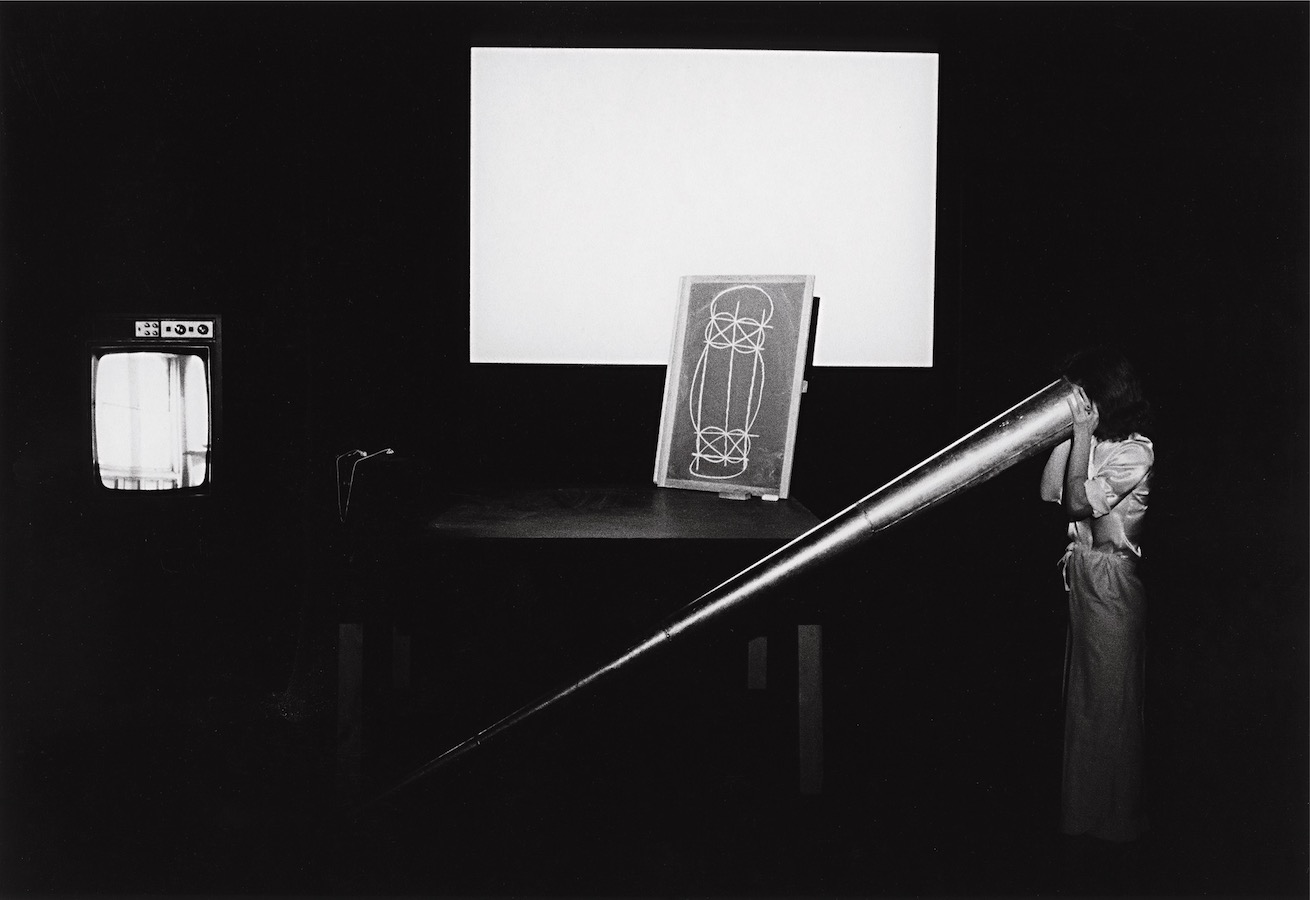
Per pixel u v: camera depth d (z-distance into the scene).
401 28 3.12
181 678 2.76
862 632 3.19
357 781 2.21
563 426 3.26
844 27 3.11
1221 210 2.82
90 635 2.73
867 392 3.23
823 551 2.11
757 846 2.17
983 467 2.09
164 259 2.72
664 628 2.28
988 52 3.07
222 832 2.21
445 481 2.96
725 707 2.91
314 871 2.05
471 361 3.22
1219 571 2.72
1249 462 2.74
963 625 3.17
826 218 3.18
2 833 2.19
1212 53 2.84
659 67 3.16
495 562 2.03
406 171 3.16
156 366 2.67
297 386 2.79
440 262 3.20
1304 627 2.64
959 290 3.14
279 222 2.76
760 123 3.17
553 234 3.20
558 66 3.16
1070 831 2.21
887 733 2.77
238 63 2.72
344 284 3.16
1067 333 3.01
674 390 2.82
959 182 3.13
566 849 2.15
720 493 2.65
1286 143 2.76
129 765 2.54
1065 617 3.10
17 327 2.67
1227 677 2.67
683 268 3.21
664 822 2.26
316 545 2.81
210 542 2.74
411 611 2.79
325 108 3.11
